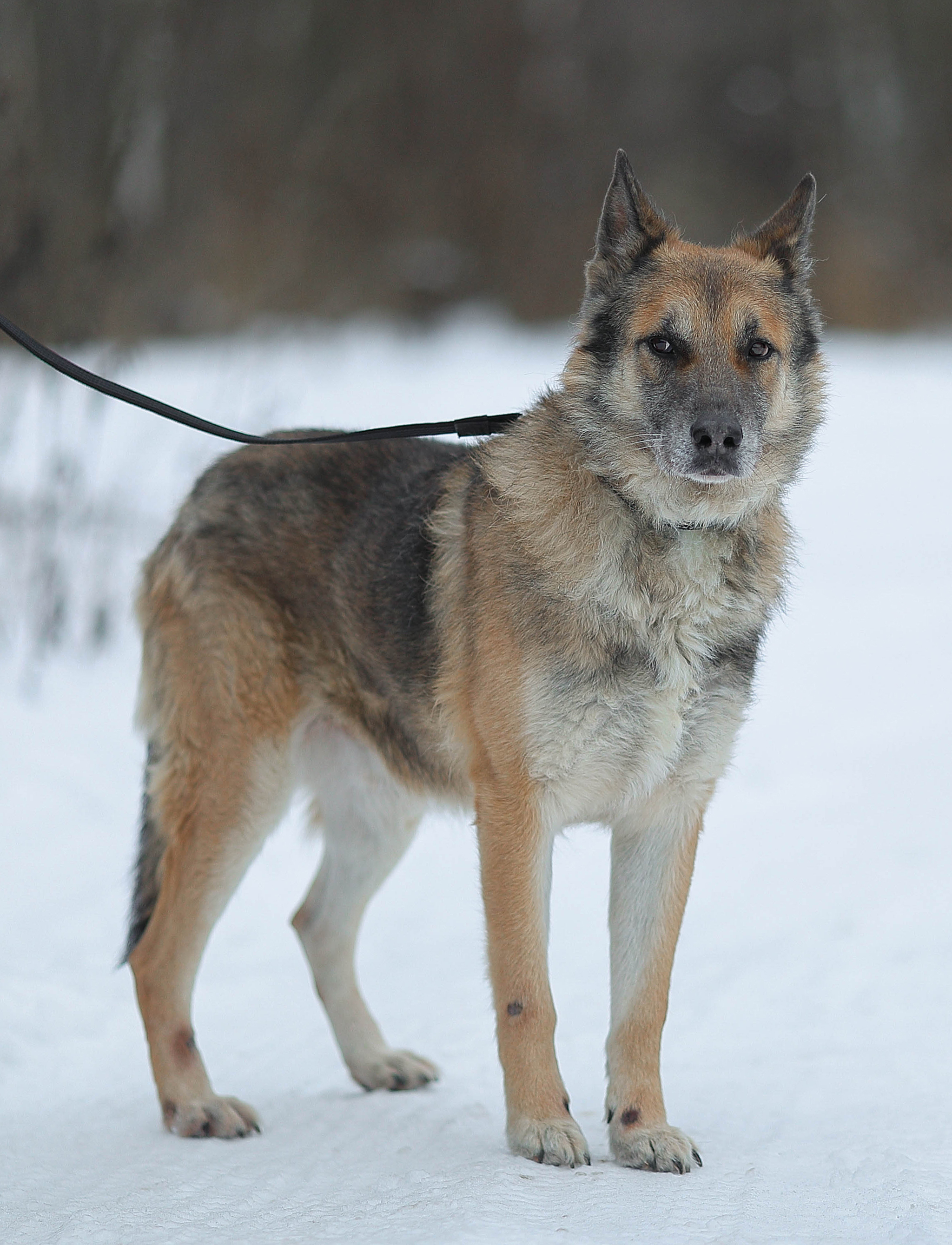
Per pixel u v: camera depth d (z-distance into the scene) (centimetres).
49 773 1427
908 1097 797
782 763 1536
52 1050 931
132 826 1358
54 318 1884
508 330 5541
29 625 1831
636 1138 715
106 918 1165
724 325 777
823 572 2375
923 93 6494
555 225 5841
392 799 927
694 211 6125
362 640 880
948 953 1037
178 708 882
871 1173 668
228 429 848
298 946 1182
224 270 4569
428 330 5372
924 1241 570
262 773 872
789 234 835
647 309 785
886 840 1282
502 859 761
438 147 5850
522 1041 736
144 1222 612
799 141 6469
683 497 762
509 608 770
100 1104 847
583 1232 586
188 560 903
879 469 3139
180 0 2359
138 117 2181
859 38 6488
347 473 922
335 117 4291
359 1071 896
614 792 780
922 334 5506
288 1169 708
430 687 841
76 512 1880
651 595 755
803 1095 821
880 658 1889
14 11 1816
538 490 783
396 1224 595
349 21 5519
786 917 1149
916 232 5988
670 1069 891
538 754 758
